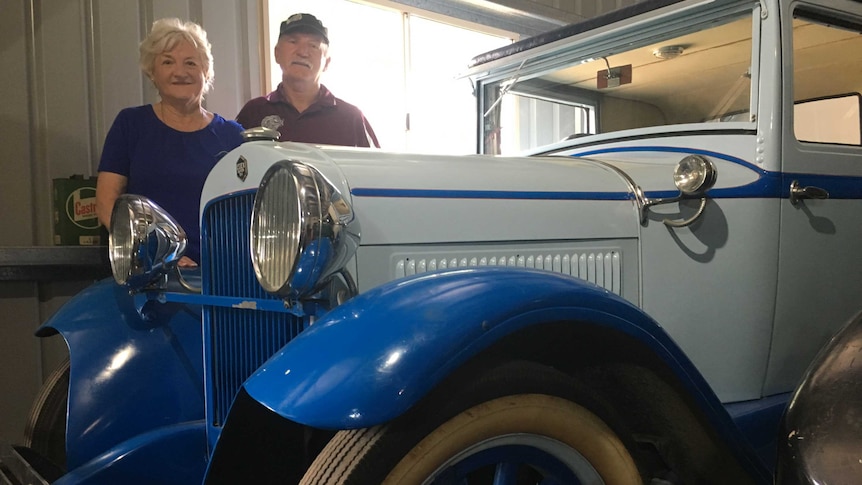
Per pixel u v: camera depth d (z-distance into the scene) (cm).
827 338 186
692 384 123
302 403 95
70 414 169
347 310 106
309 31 295
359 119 318
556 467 111
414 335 97
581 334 115
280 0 369
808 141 183
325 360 99
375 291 109
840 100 198
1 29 279
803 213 178
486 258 141
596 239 155
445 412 99
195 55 255
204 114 267
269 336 137
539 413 107
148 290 173
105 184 248
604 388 127
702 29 190
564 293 109
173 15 320
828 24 184
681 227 164
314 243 109
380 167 136
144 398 176
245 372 146
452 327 98
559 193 153
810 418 101
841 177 185
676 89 206
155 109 259
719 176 170
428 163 144
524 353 117
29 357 289
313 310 119
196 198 250
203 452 168
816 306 183
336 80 395
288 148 136
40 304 292
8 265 264
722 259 168
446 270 114
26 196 287
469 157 155
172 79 251
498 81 268
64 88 294
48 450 186
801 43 184
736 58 189
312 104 304
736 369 171
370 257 128
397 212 132
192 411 181
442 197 138
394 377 93
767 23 172
